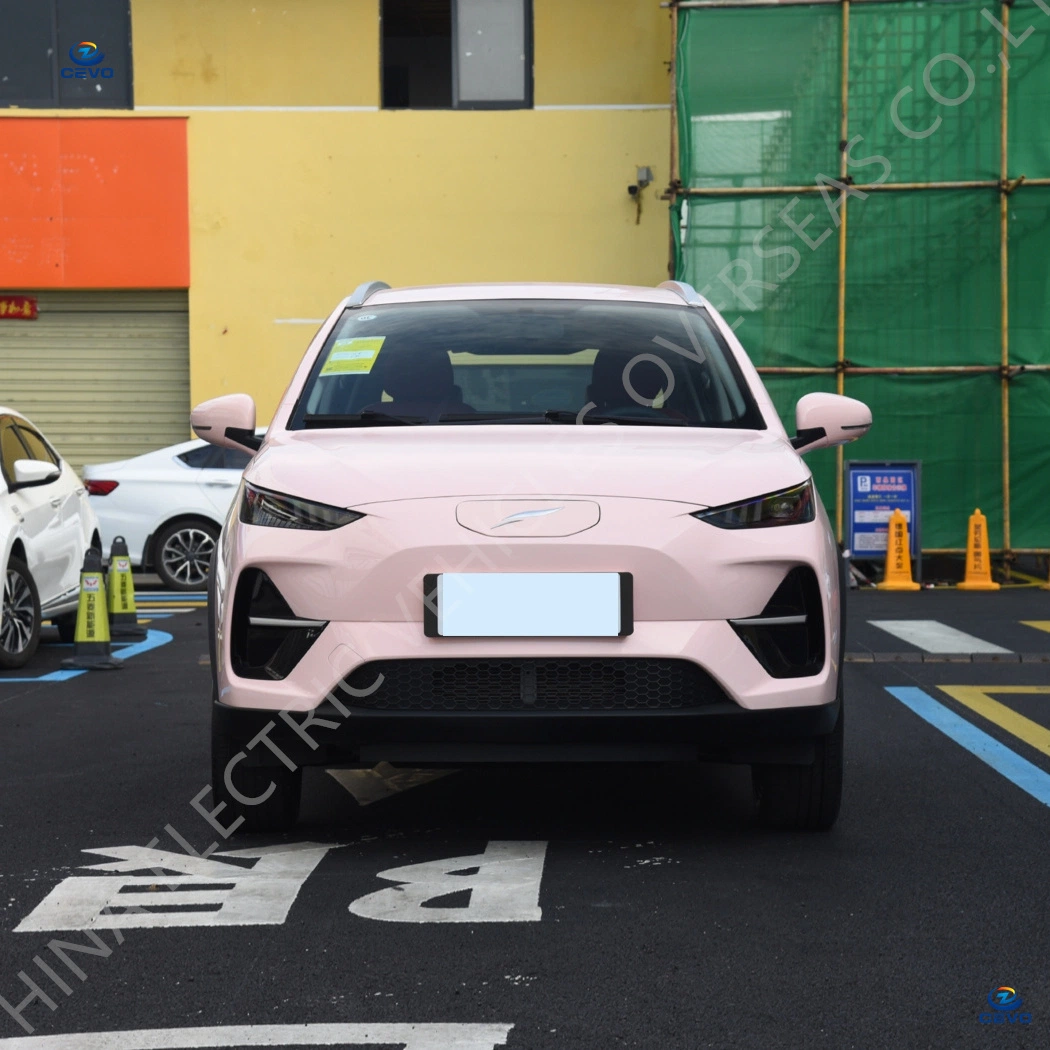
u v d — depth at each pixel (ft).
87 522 34.60
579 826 15.14
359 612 12.96
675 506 13.21
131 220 59.41
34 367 60.39
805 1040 9.18
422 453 14.07
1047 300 51.90
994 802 16.34
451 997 9.97
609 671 12.92
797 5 51.98
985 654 29.66
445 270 59.62
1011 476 52.13
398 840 14.53
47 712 23.38
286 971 10.53
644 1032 9.32
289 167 59.47
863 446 52.29
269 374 59.72
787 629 13.32
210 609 14.30
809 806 14.52
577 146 59.41
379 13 59.41
